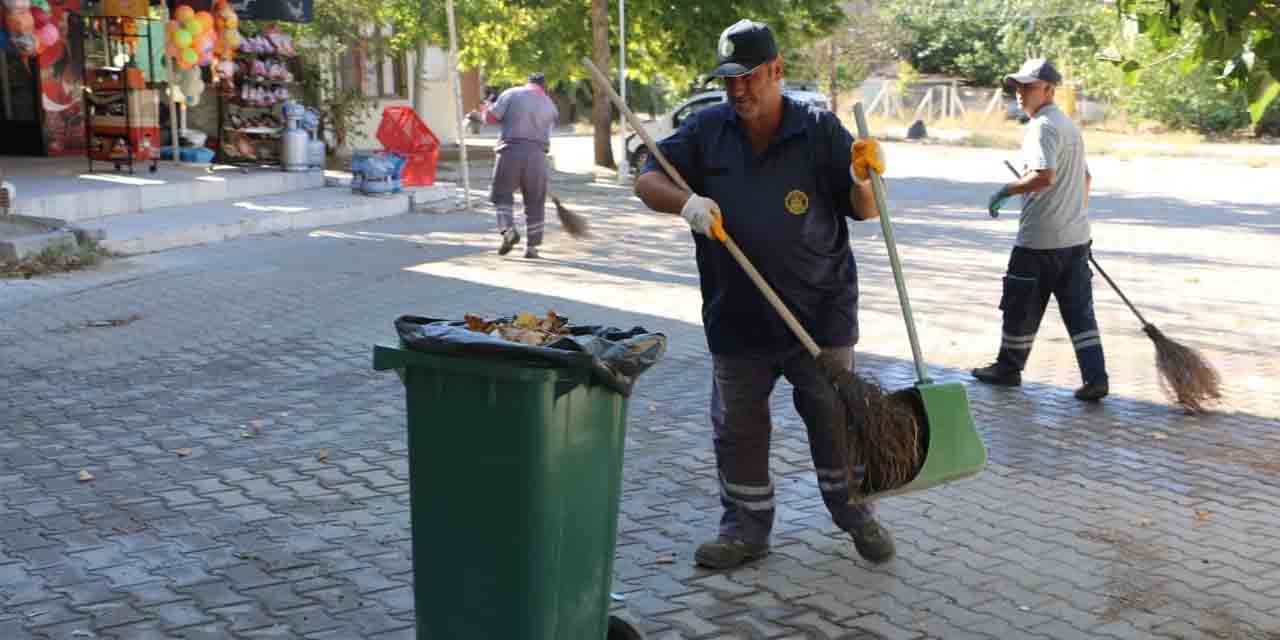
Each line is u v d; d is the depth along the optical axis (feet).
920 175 83.41
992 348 29.50
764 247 14.61
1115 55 17.95
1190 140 119.75
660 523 17.66
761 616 14.52
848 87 141.28
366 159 57.98
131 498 18.44
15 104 65.05
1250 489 19.47
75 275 37.63
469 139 117.50
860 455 13.66
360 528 17.33
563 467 11.68
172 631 13.96
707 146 14.90
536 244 42.75
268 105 62.03
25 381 25.31
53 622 14.16
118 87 53.88
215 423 22.49
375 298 34.71
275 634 13.92
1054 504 18.63
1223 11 13.00
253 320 31.58
